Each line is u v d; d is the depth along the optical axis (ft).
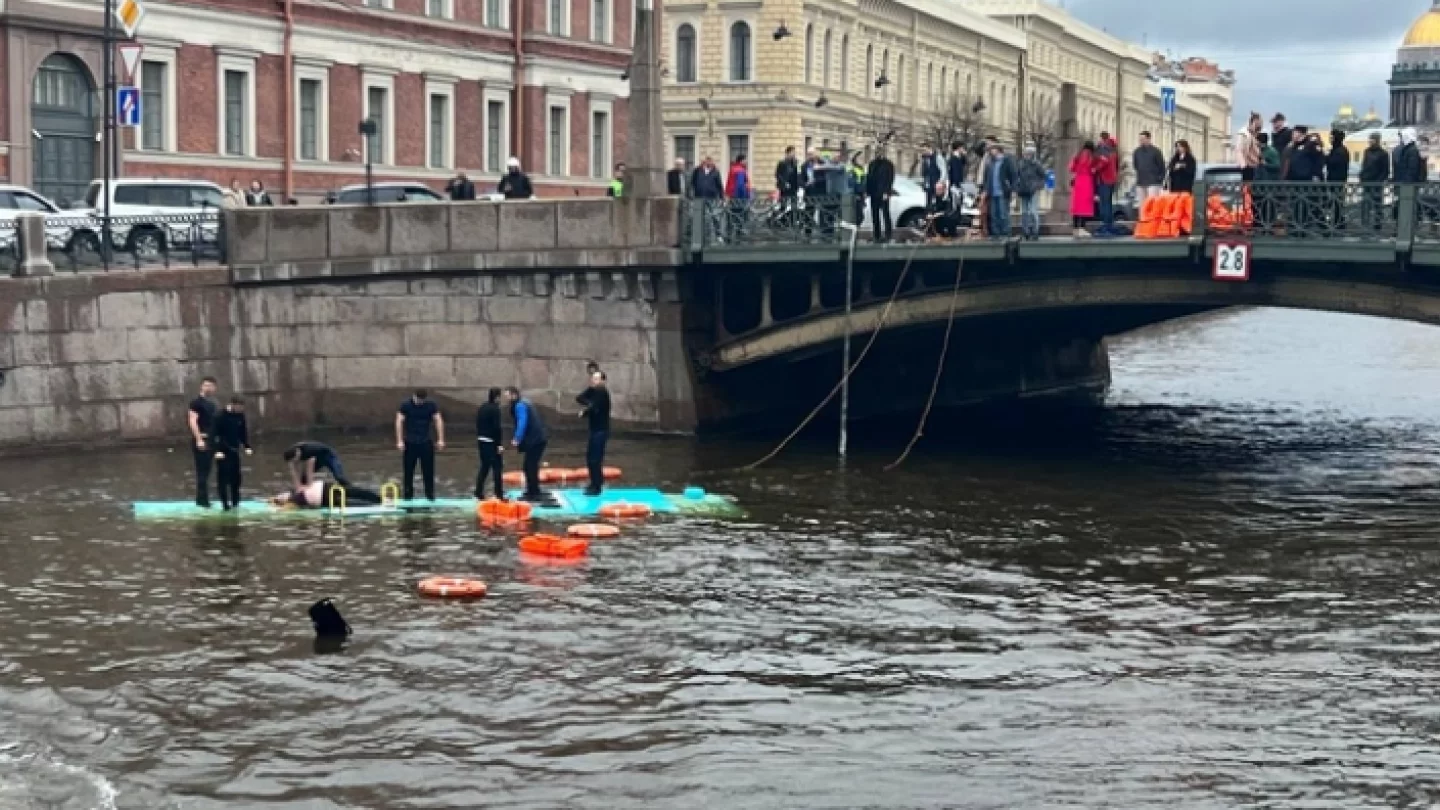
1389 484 111.34
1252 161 109.50
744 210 119.75
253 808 55.31
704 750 60.34
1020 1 392.27
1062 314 138.62
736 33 278.46
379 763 59.16
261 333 122.52
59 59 157.48
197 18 167.73
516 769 58.70
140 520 93.81
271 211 122.93
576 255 122.72
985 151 124.57
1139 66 493.77
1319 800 56.24
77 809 55.11
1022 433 134.21
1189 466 118.21
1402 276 105.50
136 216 119.44
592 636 73.15
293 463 98.63
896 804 55.72
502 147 210.79
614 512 96.07
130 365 116.88
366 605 77.51
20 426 112.47
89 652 70.64
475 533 91.71
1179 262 110.83
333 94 184.55
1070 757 59.88
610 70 227.40
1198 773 58.44
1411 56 549.54
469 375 125.39
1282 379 184.96
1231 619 76.74
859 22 301.22
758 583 81.87
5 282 111.34
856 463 115.65
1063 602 79.30
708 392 124.98
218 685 66.80
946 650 71.72
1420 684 67.77
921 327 122.21
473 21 204.64
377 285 124.98
